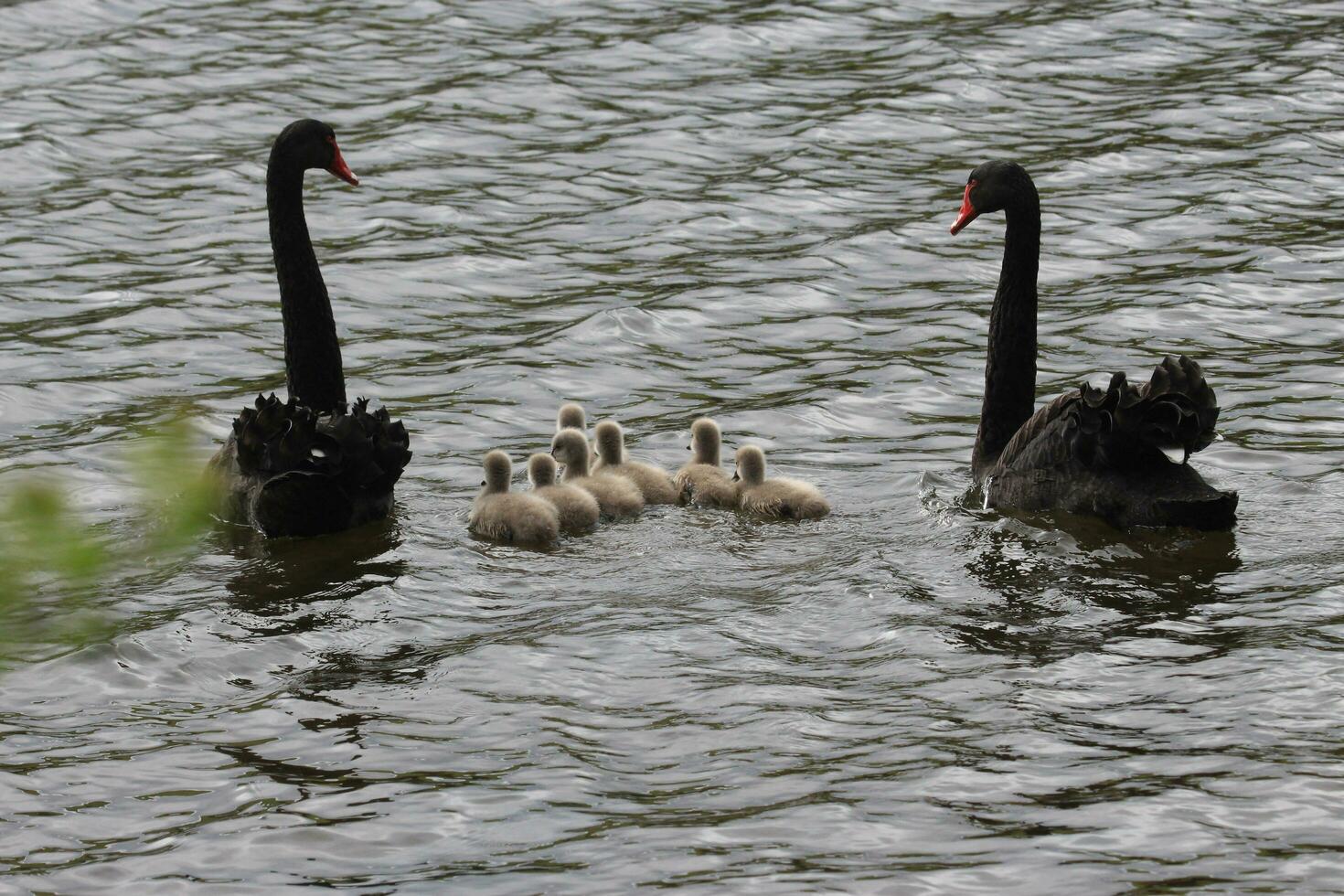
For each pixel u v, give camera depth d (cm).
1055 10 3375
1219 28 3241
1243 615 1163
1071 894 843
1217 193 2416
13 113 2788
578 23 3347
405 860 895
